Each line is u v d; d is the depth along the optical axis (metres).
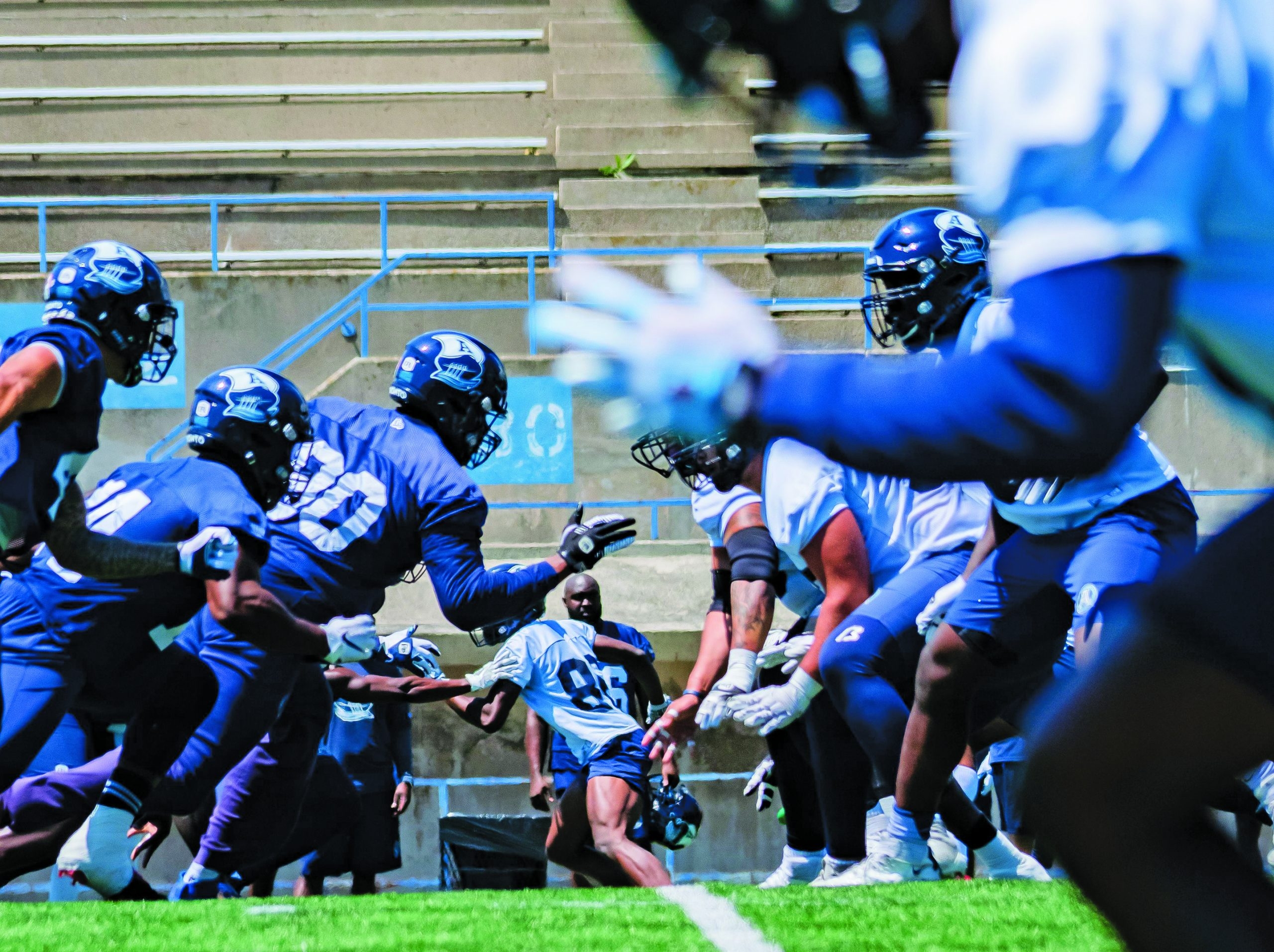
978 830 14.84
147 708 13.98
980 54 3.58
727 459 15.88
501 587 16.36
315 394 36.72
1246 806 14.97
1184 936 3.54
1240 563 3.51
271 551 15.74
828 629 16.02
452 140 48.00
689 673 30.88
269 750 16.81
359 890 23.97
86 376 12.92
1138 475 12.40
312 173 46.59
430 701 18.00
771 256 44.59
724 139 47.41
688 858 30.34
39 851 14.04
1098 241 3.34
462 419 17.30
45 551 13.51
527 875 25.17
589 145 47.16
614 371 3.53
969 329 13.12
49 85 48.44
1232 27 3.49
